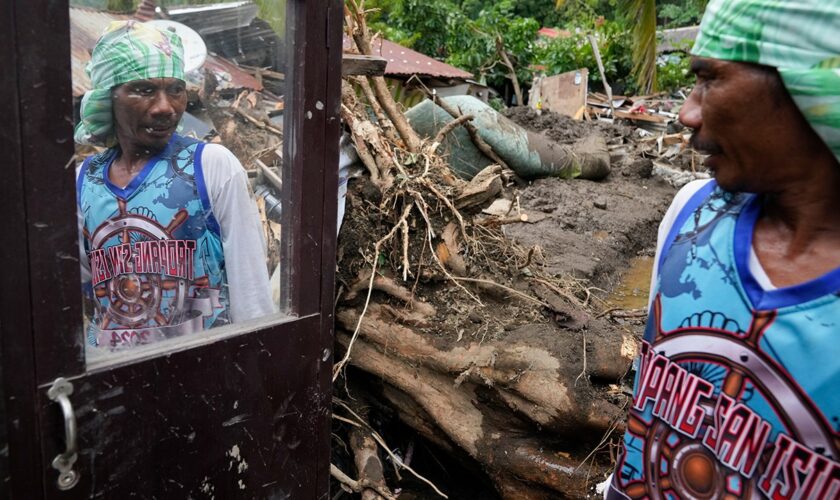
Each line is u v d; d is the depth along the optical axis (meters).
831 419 0.88
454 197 2.93
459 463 2.89
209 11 1.64
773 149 0.93
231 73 1.70
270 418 1.76
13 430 1.27
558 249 4.97
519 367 2.51
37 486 1.33
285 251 1.78
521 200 6.21
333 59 1.70
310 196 1.72
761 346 0.94
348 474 2.85
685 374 1.03
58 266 1.28
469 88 11.58
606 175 7.70
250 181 1.79
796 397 0.90
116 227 1.66
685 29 20.23
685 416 1.03
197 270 1.78
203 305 1.80
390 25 15.01
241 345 1.64
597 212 6.12
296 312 1.77
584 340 2.58
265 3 1.63
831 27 0.83
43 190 1.24
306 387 1.85
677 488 1.05
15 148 1.19
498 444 2.57
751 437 0.95
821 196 0.93
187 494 1.60
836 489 0.89
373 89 3.66
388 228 2.89
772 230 0.99
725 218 1.05
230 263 1.80
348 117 3.02
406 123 3.32
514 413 2.54
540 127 9.58
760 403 0.94
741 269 0.98
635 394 1.16
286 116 1.69
